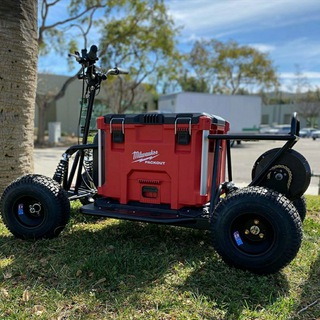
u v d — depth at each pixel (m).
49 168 9.64
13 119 3.95
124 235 3.24
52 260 2.65
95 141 3.32
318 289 2.28
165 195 2.87
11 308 2.01
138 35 18.55
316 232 3.37
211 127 2.80
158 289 2.23
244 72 33.81
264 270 2.36
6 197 3.07
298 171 2.79
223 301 2.10
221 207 2.49
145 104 28.45
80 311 1.99
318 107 39.97
